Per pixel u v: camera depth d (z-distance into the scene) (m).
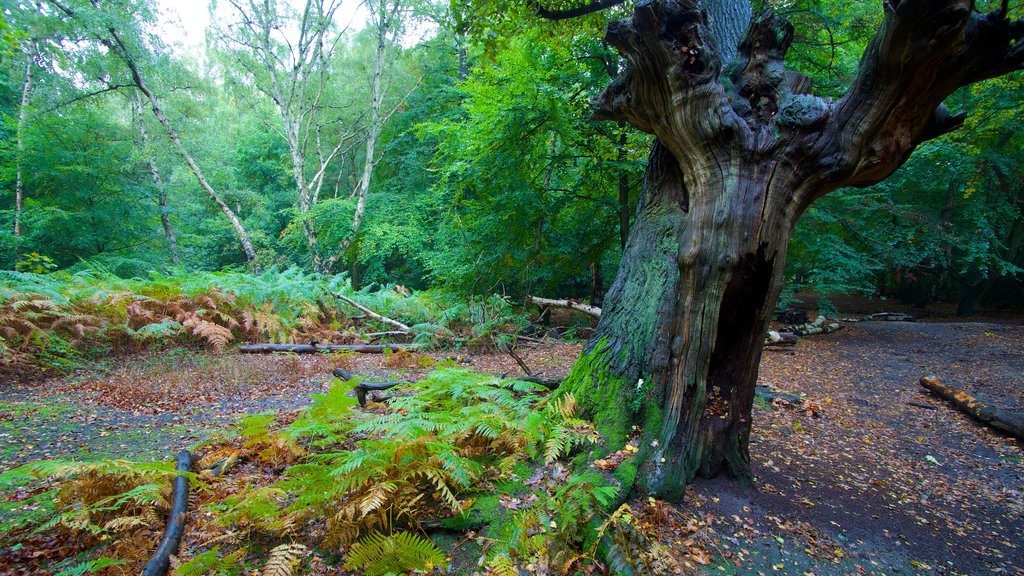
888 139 2.84
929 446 5.00
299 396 6.28
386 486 2.73
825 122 2.93
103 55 15.98
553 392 4.10
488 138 10.16
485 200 11.66
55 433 4.73
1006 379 7.41
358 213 18.83
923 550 3.01
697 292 3.22
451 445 3.43
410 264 19.53
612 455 3.29
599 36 8.97
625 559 2.42
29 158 14.27
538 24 8.20
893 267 13.80
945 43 2.35
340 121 24.23
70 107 16.05
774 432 5.04
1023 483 4.12
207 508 2.93
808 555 2.81
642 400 3.44
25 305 7.84
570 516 2.66
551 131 10.73
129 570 2.49
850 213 11.46
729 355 3.45
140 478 3.19
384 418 3.44
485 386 4.25
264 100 26.28
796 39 9.24
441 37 20.50
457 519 2.86
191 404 5.83
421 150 20.25
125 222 16.19
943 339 10.92
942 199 13.09
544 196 11.46
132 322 8.89
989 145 11.81
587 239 12.75
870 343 10.77
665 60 3.02
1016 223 14.15
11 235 13.84
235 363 7.95
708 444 3.38
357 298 12.41
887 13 2.46
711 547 2.76
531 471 3.31
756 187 3.05
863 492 3.75
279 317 10.35
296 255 21.67
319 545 2.76
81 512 2.71
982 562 2.92
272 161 25.92
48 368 7.34
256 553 2.69
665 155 3.90
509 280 12.01
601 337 3.89
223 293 10.06
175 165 22.30
